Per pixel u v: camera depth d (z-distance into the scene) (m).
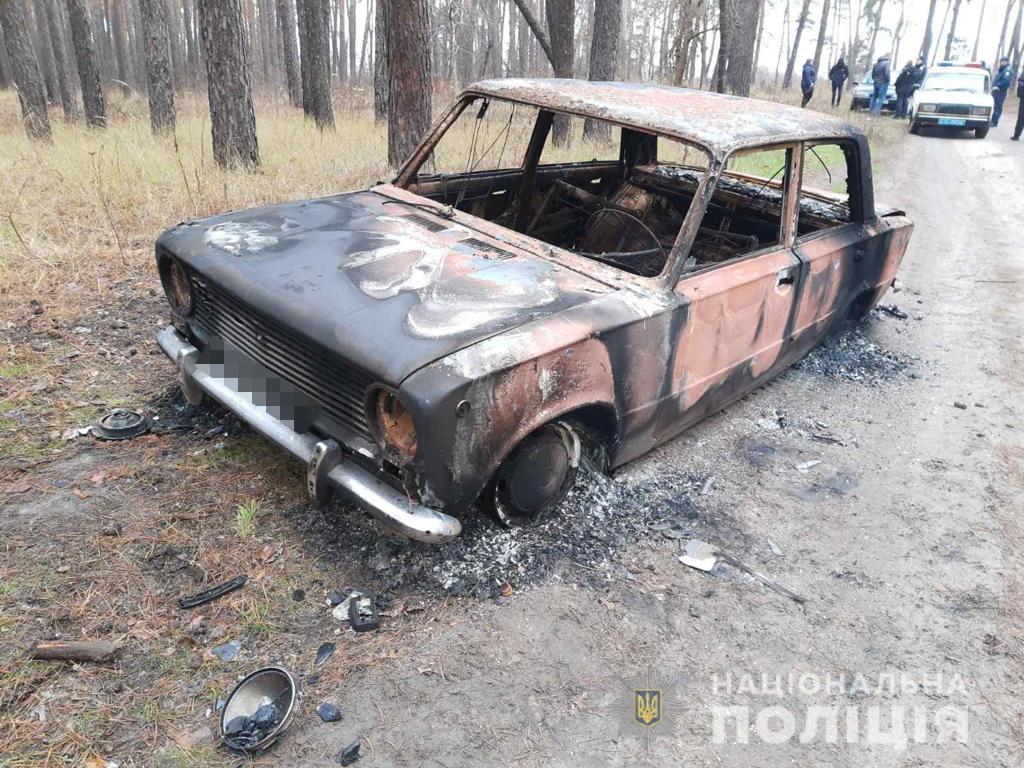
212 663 2.42
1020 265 7.84
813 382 4.97
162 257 3.42
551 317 2.80
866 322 6.00
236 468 3.36
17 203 6.29
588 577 2.97
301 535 2.99
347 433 2.73
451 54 27.58
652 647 2.70
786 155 3.95
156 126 11.66
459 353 2.49
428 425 2.39
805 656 2.75
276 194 7.21
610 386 3.01
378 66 13.73
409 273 2.99
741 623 2.87
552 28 10.52
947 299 6.76
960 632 2.94
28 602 2.56
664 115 3.54
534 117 4.40
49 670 2.33
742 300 3.62
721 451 4.04
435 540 2.54
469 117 4.26
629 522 3.32
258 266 3.04
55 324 4.57
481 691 2.44
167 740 2.17
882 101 24.77
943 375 5.25
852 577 3.19
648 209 4.75
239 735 2.18
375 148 9.77
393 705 2.36
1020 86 20.25
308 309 2.73
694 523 3.42
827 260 4.29
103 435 3.48
